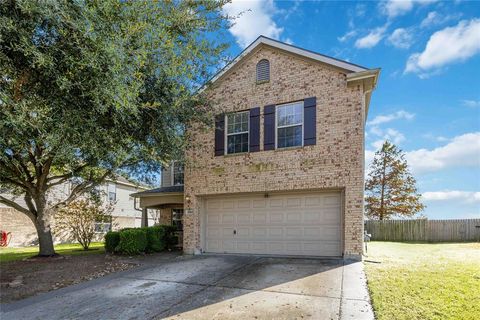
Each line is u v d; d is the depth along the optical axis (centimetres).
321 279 695
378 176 2478
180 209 1639
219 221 1158
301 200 1028
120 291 679
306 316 487
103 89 515
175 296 624
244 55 1141
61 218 1617
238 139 1138
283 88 1077
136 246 1189
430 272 719
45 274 865
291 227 1031
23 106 464
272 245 1052
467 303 504
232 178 1113
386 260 899
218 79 1175
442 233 1702
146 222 1571
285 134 1059
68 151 585
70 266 972
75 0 478
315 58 1023
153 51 651
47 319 529
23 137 537
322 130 994
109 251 1261
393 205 2394
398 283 625
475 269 749
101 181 1149
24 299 647
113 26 551
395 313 470
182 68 734
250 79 1138
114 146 647
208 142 1173
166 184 1648
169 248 1359
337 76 998
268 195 1080
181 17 738
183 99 790
